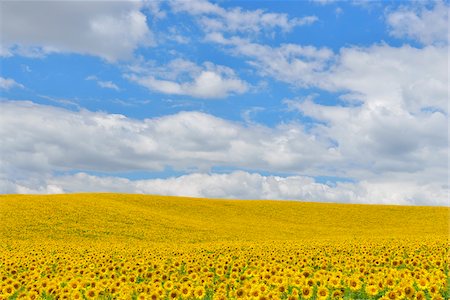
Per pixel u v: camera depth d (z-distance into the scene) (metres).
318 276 14.23
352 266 17.97
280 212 68.50
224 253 26.47
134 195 76.25
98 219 51.00
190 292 12.53
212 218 61.94
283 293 12.60
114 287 13.59
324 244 30.56
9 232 43.50
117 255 26.17
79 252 28.81
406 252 24.22
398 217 65.56
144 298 12.34
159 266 18.88
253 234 48.88
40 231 44.59
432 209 72.00
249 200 80.06
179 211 65.69
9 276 17.16
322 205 74.94
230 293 12.20
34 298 12.98
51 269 18.83
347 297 12.92
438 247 26.38
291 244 31.52
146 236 44.91
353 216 66.25
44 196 65.62
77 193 75.81
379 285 13.19
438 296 11.36
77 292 12.94
